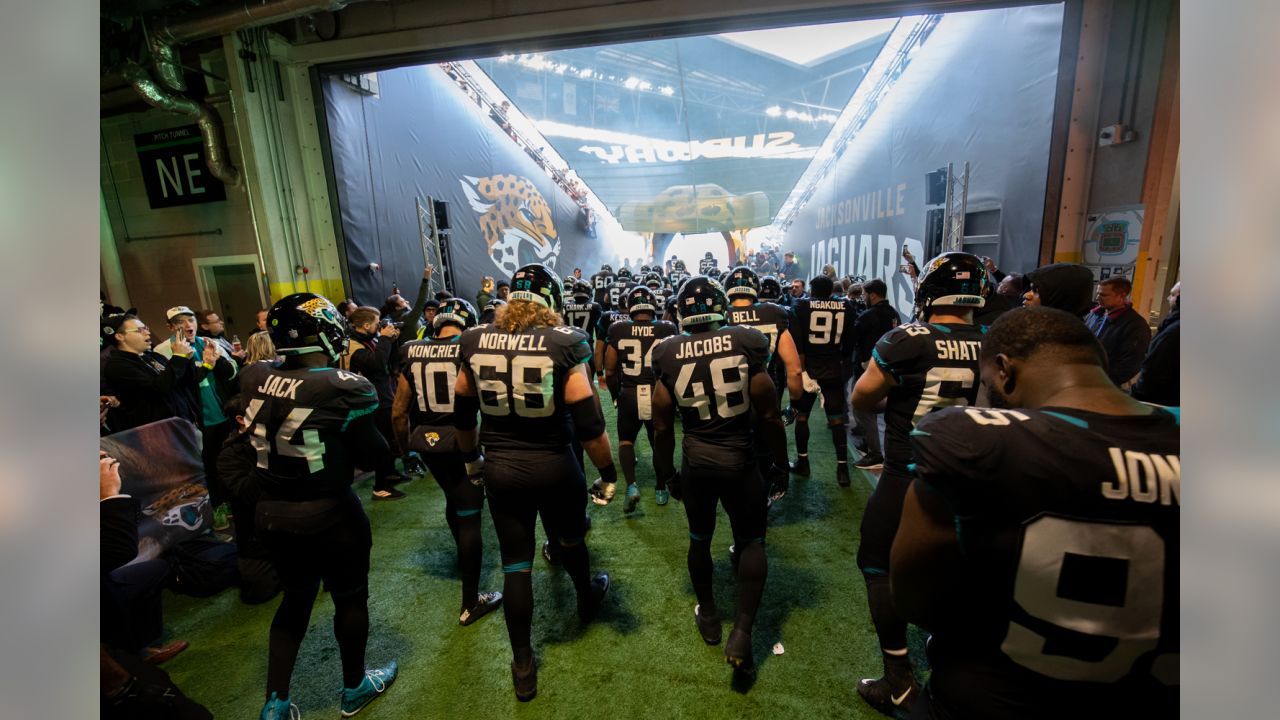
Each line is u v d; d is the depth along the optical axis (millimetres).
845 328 3439
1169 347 2205
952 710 820
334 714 1896
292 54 6422
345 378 1659
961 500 725
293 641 1764
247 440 1642
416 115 8836
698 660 2059
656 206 17797
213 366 3213
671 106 15133
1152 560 630
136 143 6629
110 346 2887
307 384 1606
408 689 1983
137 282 7141
